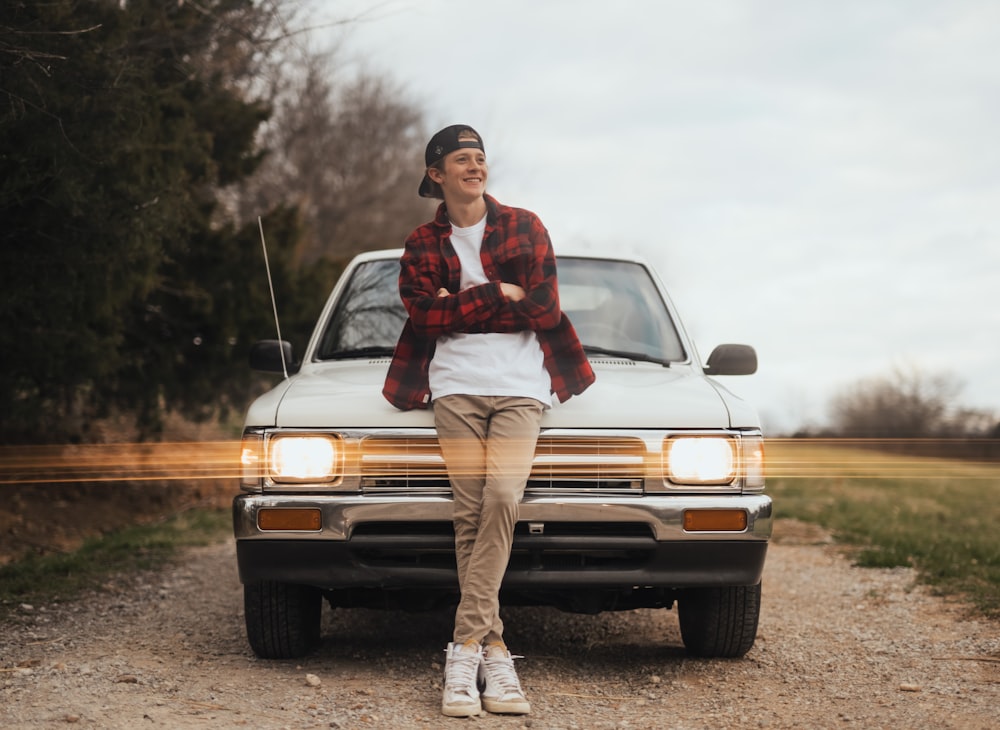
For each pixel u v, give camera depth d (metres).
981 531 8.97
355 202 22.89
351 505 3.90
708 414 4.05
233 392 11.21
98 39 6.50
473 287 3.80
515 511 3.72
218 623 5.24
